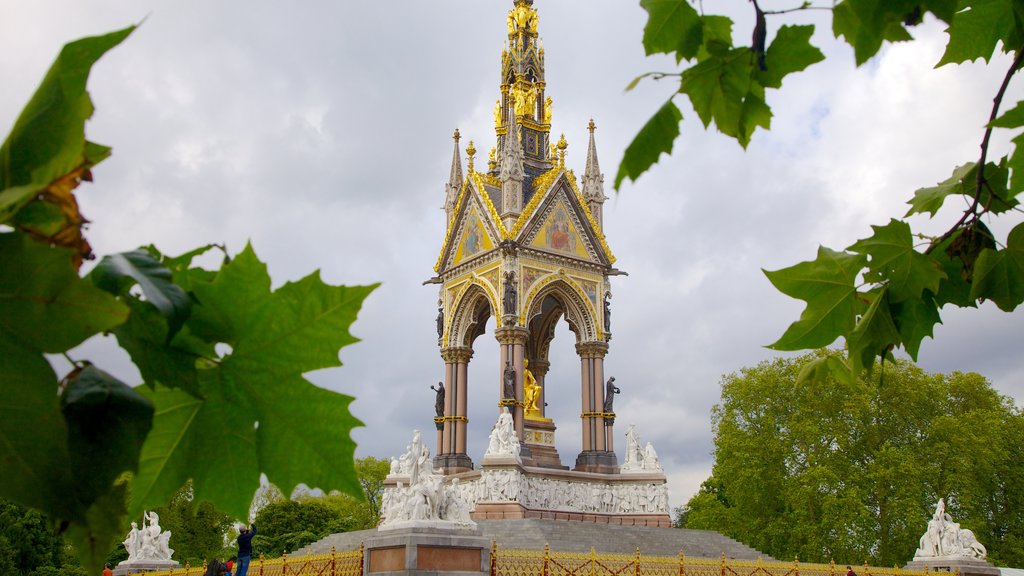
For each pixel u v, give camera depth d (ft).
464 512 152.87
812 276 22.11
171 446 10.79
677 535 211.61
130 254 8.99
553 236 234.99
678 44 15.46
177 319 8.60
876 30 13.50
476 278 235.81
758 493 306.55
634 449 229.86
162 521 301.43
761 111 15.93
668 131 14.26
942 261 22.59
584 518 219.00
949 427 306.96
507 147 236.02
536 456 226.99
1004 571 263.90
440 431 238.48
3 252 7.57
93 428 8.00
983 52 20.22
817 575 187.01
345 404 10.90
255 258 9.93
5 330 7.74
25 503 7.84
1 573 264.11
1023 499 313.94
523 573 153.07
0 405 7.80
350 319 10.30
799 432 306.76
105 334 8.30
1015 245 20.59
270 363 10.51
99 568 8.80
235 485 11.09
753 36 15.05
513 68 253.03
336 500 437.17
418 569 142.00
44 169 8.04
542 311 253.24
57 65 8.14
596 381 233.96
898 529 298.97
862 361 22.61
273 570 164.76
